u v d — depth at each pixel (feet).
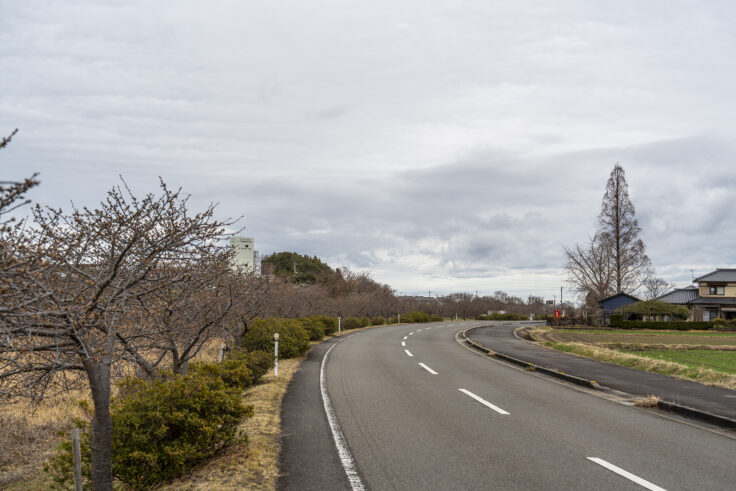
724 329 146.82
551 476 18.38
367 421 27.53
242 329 48.91
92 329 16.08
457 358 63.46
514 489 17.07
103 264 17.42
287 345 58.80
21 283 12.17
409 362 57.31
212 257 23.65
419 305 246.47
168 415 18.83
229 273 31.32
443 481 17.85
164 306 24.21
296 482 17.74
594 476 18.39
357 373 47.60
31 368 15.05
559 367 52.90
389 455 21.04
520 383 43.09
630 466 19.62
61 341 14.33
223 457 20.62
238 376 33.76
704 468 19.45
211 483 17.66
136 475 18.37
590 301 171.42
